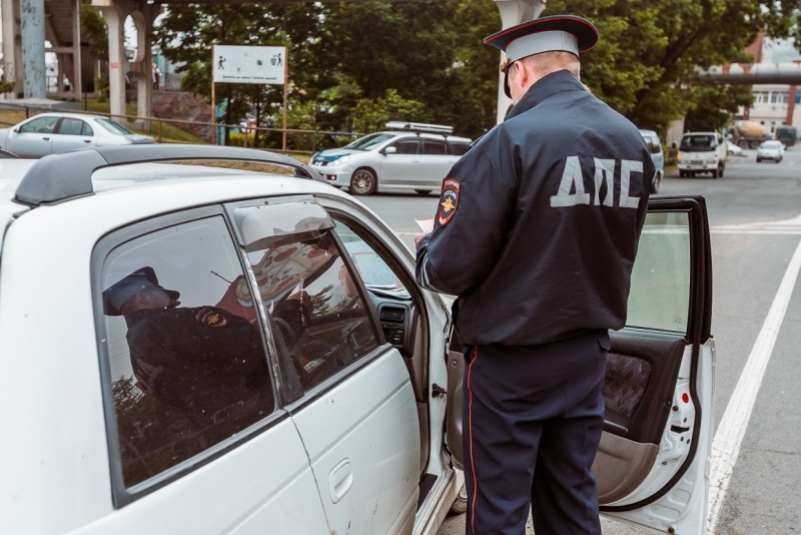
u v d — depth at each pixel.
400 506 2.20
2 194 1.40
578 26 2.07
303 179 2.18
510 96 2.20
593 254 1.94
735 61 47.03
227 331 1.58
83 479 1.17
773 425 4.64
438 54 26.78
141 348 1.36
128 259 1.38
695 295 2.40
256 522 1.46
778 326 6.95
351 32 26.05
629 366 2.48
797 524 3.49
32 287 1.19
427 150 17.06
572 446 2.05
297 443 1.65
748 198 19.95
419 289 2.70
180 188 1.60
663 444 2.44
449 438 2.65
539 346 1.96
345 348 2.05
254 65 20.52
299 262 1.93
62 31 33.84
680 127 48.53
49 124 15.75
